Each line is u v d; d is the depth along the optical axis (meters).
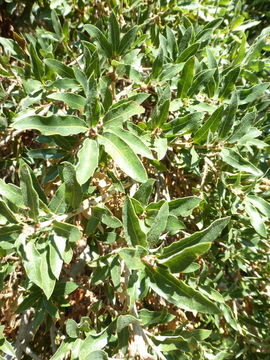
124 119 0.23
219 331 0.44
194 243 0.21
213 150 0.30
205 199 0.36
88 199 0.26
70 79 0.30
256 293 0.43
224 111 0.29
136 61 0.35
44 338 0.44
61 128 0.23
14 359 0.32
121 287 0.27
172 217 0.25
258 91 0.34
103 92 0.25
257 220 0.30
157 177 0.39
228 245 0.38
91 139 0.23
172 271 0.20
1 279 0.24
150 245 0.21
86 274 0.44
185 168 0.39
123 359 0.23
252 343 0.41
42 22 0.56
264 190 0.36
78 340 0.25
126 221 0.21
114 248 0.31
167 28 0.34
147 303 0.40
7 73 0.36
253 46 0.38
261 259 0.41
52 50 0.38
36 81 0.33
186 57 0.32
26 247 0.20
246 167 0.29
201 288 0.30
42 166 0.38
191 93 0.31
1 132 0.33
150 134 0.28
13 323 0.35
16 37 0.38
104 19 0.43
